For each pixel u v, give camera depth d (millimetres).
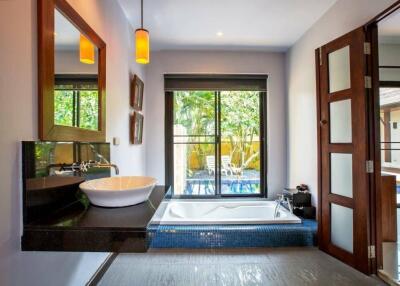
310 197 2971
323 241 2469
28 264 1189
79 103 1634
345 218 2277
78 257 1668
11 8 1060
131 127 2824
